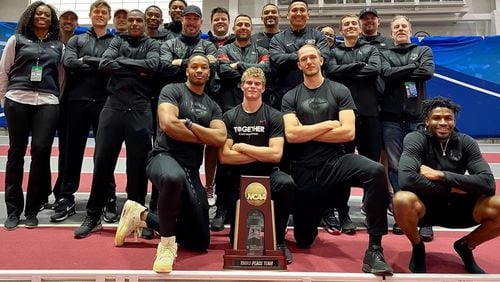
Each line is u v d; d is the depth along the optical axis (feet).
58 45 10.75
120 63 9.59
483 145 20.26
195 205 8.43
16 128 9.82
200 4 28.17
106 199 10.62
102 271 7.36
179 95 8.92
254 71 9.11
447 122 8.11
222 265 7.98
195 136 8.46
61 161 11.66
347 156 8.47
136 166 9.56
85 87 10.68
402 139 10.93
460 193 7.73
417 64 10.96
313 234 9.08
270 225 7.77
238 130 8.98
